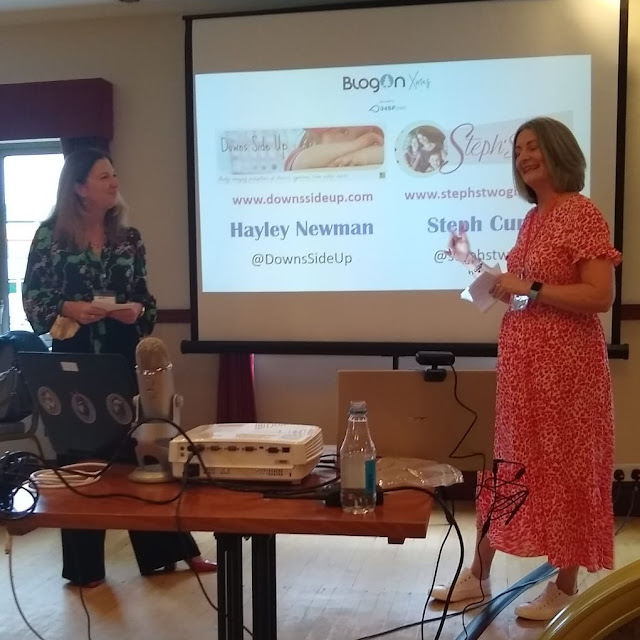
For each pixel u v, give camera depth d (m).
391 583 2.77
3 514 1.43
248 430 1.70
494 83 3.48
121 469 1.76
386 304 3.63
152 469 1.64
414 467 1.73
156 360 1.63
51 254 2.48
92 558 2.76
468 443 1.87
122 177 3.95
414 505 1.43
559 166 2.15
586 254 2.07
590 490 2.14
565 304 2.07
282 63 3.64
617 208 3.43
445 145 3.54
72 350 2.49
